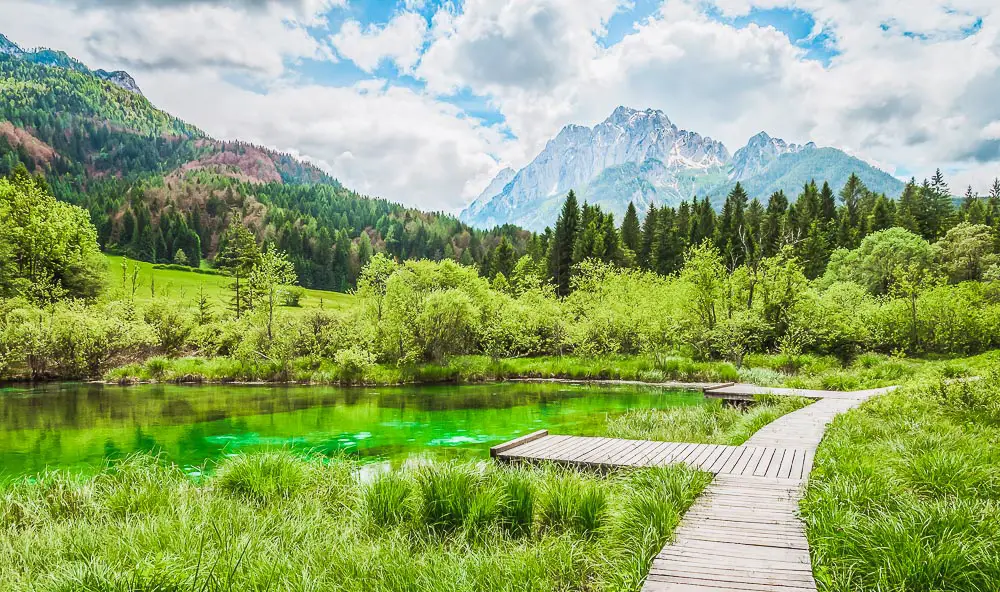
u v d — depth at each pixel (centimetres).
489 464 737
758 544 480
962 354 2661
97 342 2561
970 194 7938
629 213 7475
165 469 780
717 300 2909
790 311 2934
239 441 1239
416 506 602
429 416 1580
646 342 2931
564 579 458
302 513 609
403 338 2691
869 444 816
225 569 425
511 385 2375
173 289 6538
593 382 2461
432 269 3459
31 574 450
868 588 403
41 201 3928
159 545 481
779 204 7269
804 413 1295
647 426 1278
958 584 399
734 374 2367
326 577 445
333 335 2772
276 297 2761
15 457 1083
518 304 3456
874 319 2936
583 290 4316
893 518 470
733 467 774
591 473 789
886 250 5044
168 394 2045
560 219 6600
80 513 626
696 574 418
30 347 2409
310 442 1228
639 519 533
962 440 783
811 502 565
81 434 1310
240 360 2611
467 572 442
